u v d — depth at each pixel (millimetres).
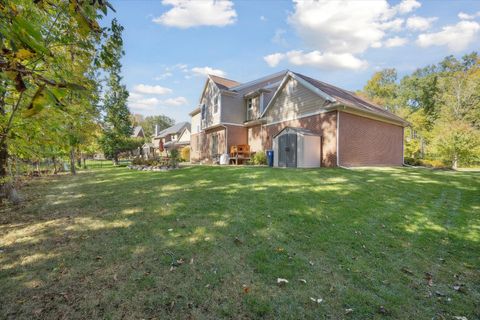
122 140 24281
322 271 2609
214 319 1913
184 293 2213
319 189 6094
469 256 3074
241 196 5512
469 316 2033
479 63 26406
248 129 19047
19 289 2266
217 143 19750
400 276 2580
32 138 3557
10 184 5641
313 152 11570
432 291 2352
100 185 8031
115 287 2291
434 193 6188
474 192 6363
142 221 4062
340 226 3836
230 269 2607
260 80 20281
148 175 10359
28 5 1923
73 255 2910
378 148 13359
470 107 22719
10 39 1058
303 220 4035
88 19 1602
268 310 2014
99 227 3836
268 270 2598
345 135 11406
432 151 18984
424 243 3391
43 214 4629
